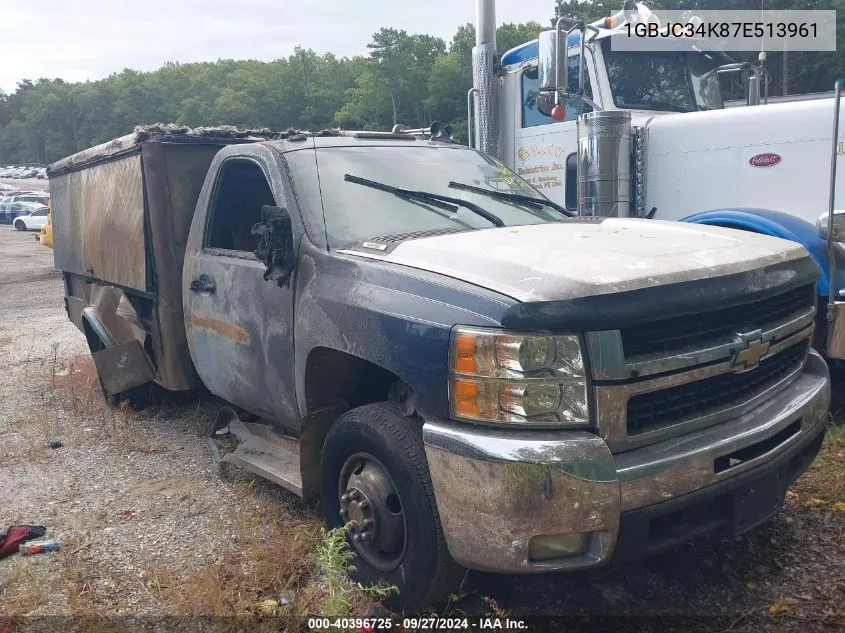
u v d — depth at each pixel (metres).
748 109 5.63
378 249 3.41
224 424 5.08
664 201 6.14
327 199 3.87
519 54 7.43
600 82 6.63
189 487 4.64
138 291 5.53
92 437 5.71
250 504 4.34
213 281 4.43
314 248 3.61
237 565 3.66
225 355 4.36
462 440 2.68
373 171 4.20
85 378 7.43
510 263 2.92
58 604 3.41
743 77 7.68
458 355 2.73
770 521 3.81
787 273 3.28
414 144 4.70
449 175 4.42
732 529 2.94
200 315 4.60
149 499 4.50
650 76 6.95
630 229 3.71
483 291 2.77
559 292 2.63
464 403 2.72
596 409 2.62
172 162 5.19
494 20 7.61
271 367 3.89
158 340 5.46
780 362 3.37
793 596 3.21
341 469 3.42
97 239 6.21
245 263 4.15
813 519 3.82
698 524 2.90
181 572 3.62
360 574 3.29
